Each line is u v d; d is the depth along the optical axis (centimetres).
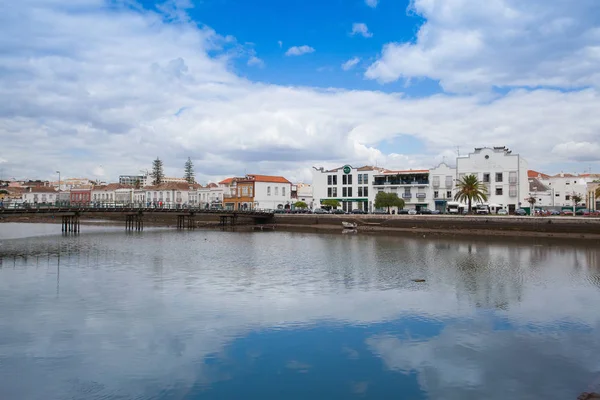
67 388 1471
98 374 1568
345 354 1752
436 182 10469
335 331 2009
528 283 3081
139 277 3231
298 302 2508
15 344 1833
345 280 3166
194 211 9788
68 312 2277
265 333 1977
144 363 1656
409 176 10912
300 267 3759
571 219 6694
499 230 7369
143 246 5456
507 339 1925
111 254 4584
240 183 13162
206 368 1619
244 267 3741
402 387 1487
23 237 6794
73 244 5644
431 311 2339
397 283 3061
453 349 1808
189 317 2198
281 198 13538
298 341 1883
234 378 1541
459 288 2905
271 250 5112
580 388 1490
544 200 11294
